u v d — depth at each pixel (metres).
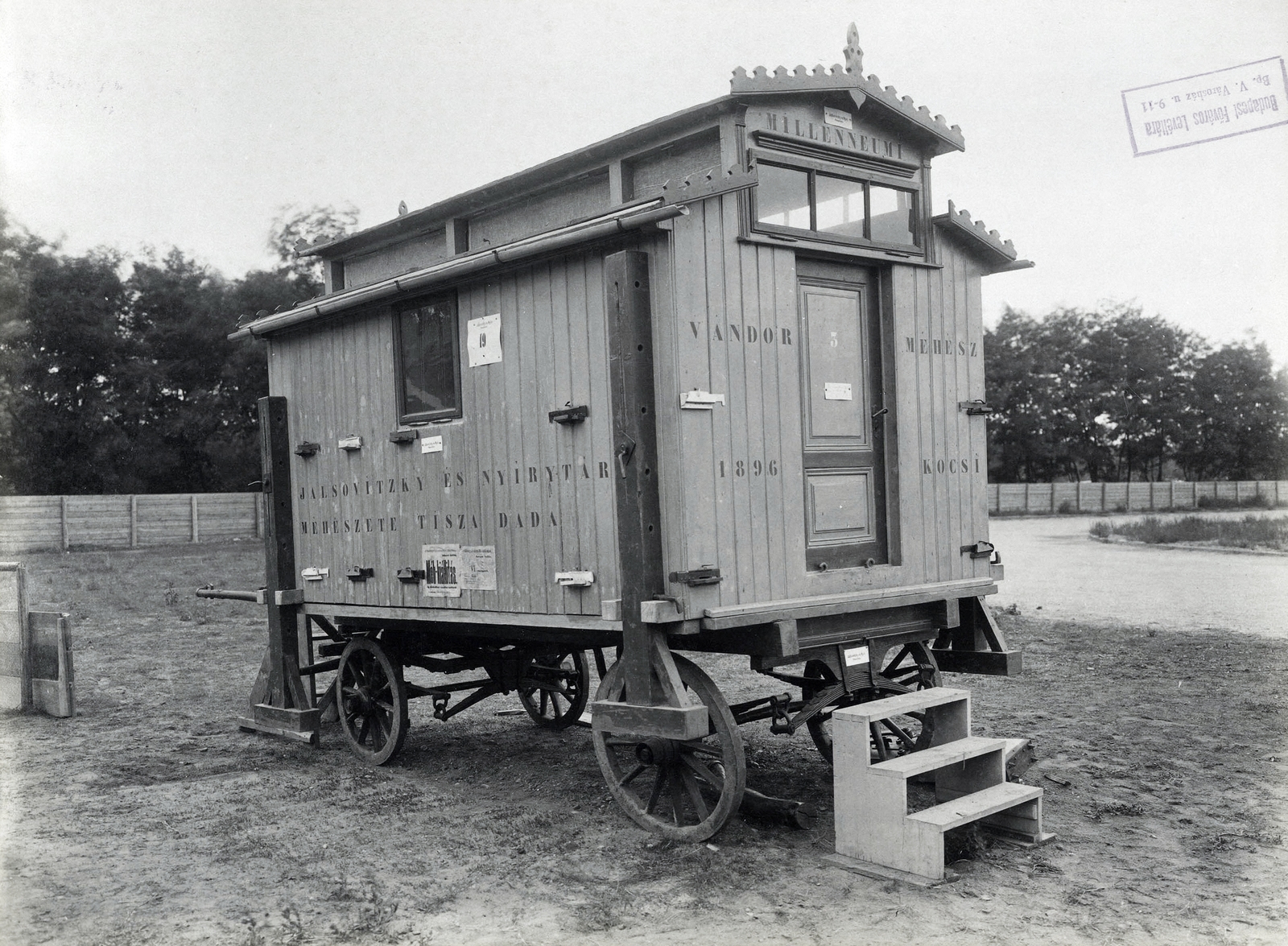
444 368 6.96
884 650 6.31
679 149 6.34
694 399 5.31
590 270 5.84
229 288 44.78
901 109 6.26
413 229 8.44
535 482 6.23
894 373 6.35
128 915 4.67
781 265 5.80
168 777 7.27
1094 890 4.76
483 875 5.12
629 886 4.95
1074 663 11.00
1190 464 63.72
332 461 8.03
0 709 9.80
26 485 40.34
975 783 5.59
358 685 7.88
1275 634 12.68
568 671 8.02
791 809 5.61
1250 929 4.30
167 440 43.62
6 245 39.41
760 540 5.62
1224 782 6.50
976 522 6.86
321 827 6.02
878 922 4.43
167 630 15.64
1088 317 64.56
